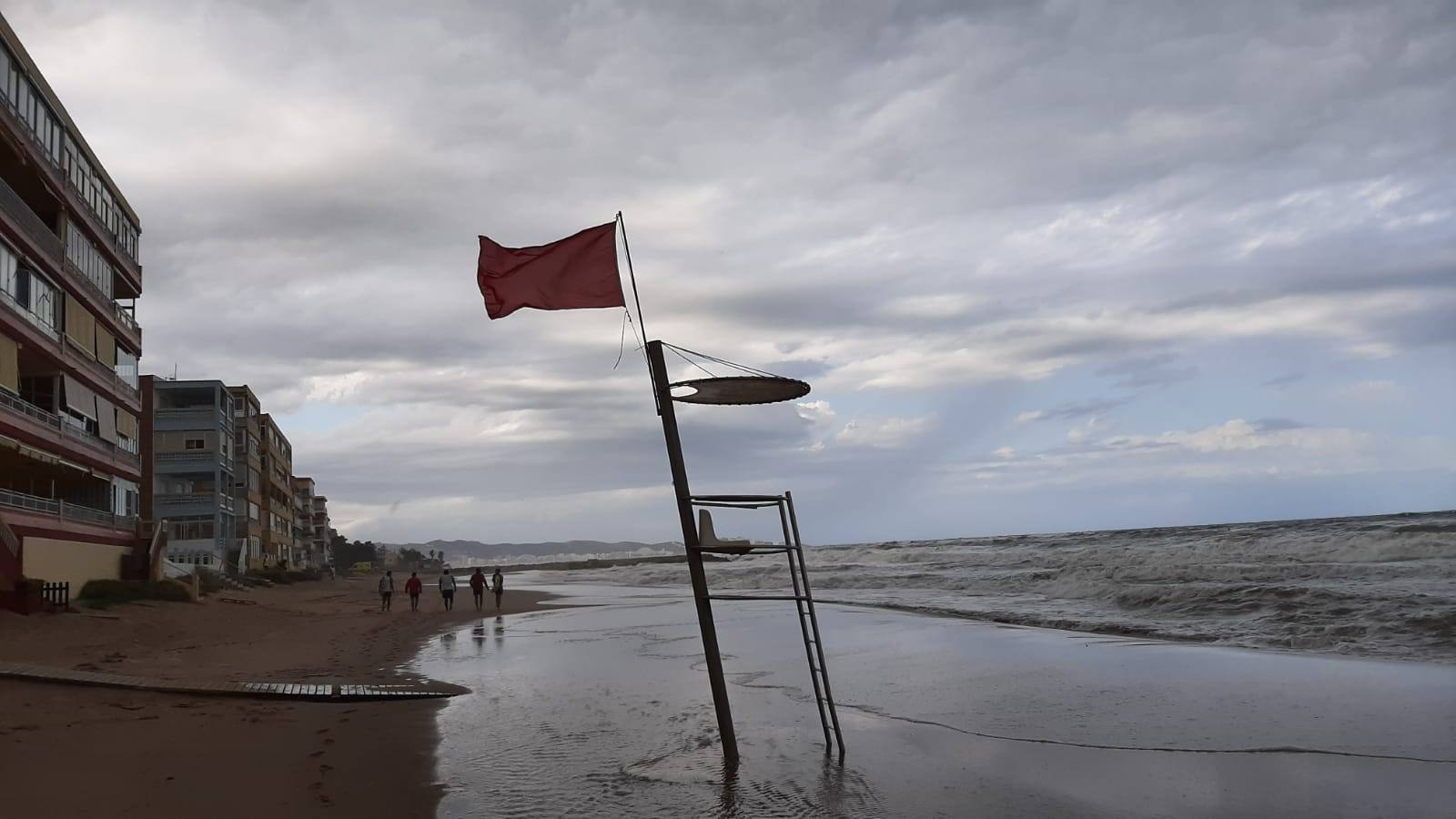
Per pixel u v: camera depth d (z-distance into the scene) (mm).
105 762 8062
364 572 134375
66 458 31797
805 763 8156
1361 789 6977
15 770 7680
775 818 6598
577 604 38406
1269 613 18250
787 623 23438
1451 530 40688
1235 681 11656
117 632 20391
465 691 12836
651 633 21906
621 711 10961
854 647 17281
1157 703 10500
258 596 45906
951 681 12703
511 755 8602
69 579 29469
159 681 12242
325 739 9328
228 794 7223
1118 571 31516
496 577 36688
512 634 23406
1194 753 8156
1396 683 10914
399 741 9266
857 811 6727
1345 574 27109
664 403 8570
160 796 7070
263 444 76125
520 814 6777
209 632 22516
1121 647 15469
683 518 8453
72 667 13930
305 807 6902
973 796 7047
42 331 30062
